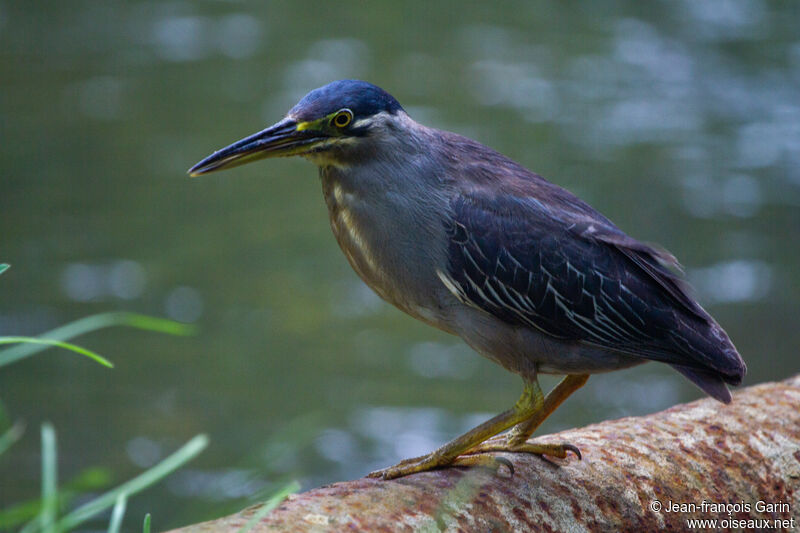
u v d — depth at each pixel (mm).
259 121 23859
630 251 5910
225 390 14617
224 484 12445
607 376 15719
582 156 22141
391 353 15805
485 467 5176
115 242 18594
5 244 18250
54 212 19578
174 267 17922
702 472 5410
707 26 30672
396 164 5906
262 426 13711
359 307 17188
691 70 27453
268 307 16859
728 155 22594
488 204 5910
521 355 5992
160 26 30250
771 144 23188
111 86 26016
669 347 5793
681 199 20469
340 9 31812
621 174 21422
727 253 18641
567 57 28016
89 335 16141
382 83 25688
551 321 5871
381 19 30812
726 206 20375
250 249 18688
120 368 15156
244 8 31750
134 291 17000
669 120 24219
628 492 5184
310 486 12383
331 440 13438
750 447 5613
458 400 14516
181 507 12039
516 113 24156
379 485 4887
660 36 29969
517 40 29312
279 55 27844
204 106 24766
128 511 11992
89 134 23188
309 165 22703
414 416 14086
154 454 13109
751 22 30953
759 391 6121
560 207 6074
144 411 14141
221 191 21047
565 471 5203
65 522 4691
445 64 27266
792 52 28703
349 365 15430
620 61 27891
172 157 22141
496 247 5840
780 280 17688
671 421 5766
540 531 4859
